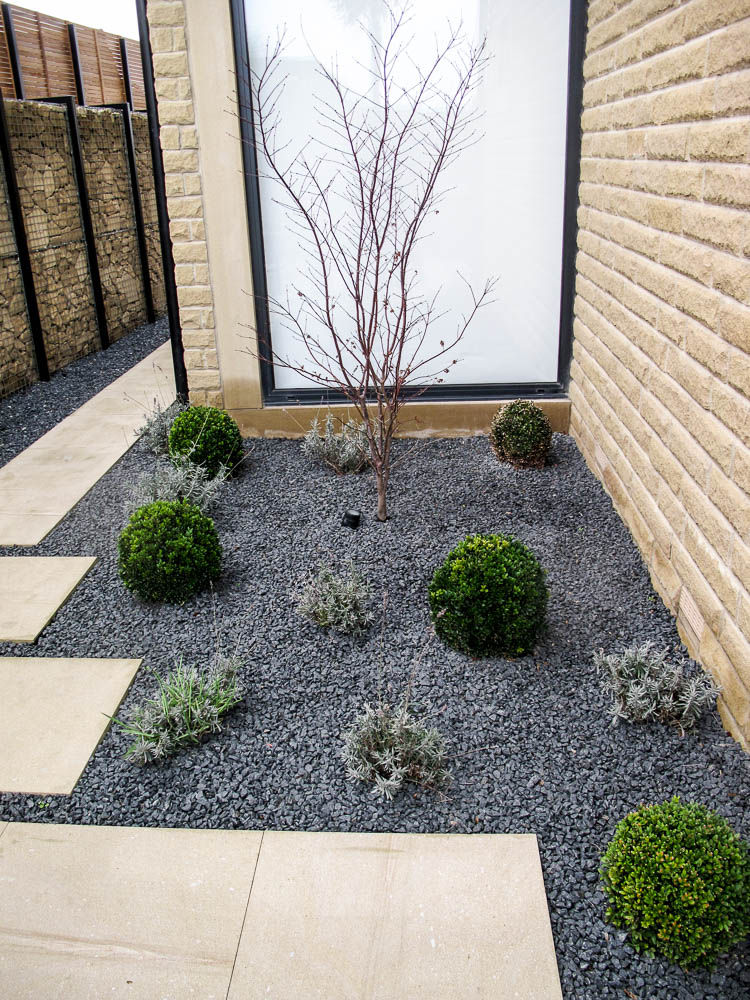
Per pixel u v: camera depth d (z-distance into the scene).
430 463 5.53
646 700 3.06
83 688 3.42
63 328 8.32
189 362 5.98
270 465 5.59
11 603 4.03
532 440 5.24
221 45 5.21
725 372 3.01
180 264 5.72
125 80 13.06
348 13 5.34
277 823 2.75
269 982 2.23
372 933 2.36
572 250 5.73
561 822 2.71
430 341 6.05
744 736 2.91
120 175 9.61
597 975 2.23
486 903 2.44
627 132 4.28
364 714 3.20
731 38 2.90
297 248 5.85
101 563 4.43
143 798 2.87
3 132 6.97
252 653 3.60
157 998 2.19
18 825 2.77
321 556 4.36
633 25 4.14
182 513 4.10
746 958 2.26
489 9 5.30
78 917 2.43
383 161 5.52
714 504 3.17
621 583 4.02
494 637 3.44
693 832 2.32
